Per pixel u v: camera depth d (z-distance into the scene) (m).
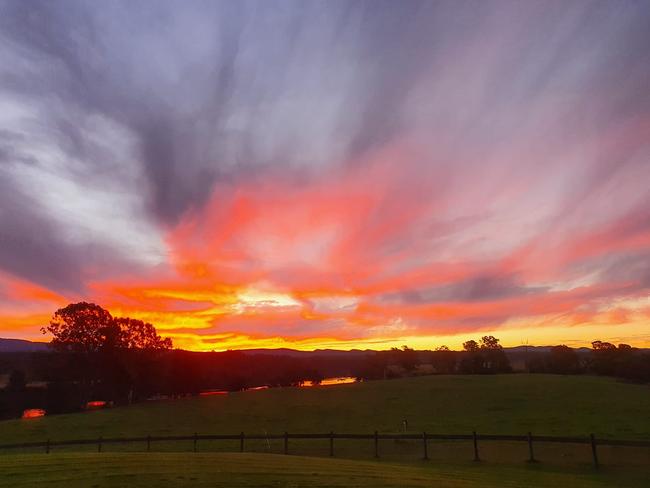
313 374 96.12
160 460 15.98
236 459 16.97
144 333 67.50
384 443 29.14
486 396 52.03
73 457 16.66
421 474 16.14
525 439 22.77
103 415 47.38
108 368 66.75
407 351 113.00
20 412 67.56
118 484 12.09
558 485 15.82
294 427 36.69
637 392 52.97
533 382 65.69
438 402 48.72
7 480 12.61
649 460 22.45
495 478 16.69
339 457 24.48
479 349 110.50
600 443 21.28
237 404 52.88
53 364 65.94
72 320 63.78
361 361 108.75
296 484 12.64
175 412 47.44
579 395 50.44
